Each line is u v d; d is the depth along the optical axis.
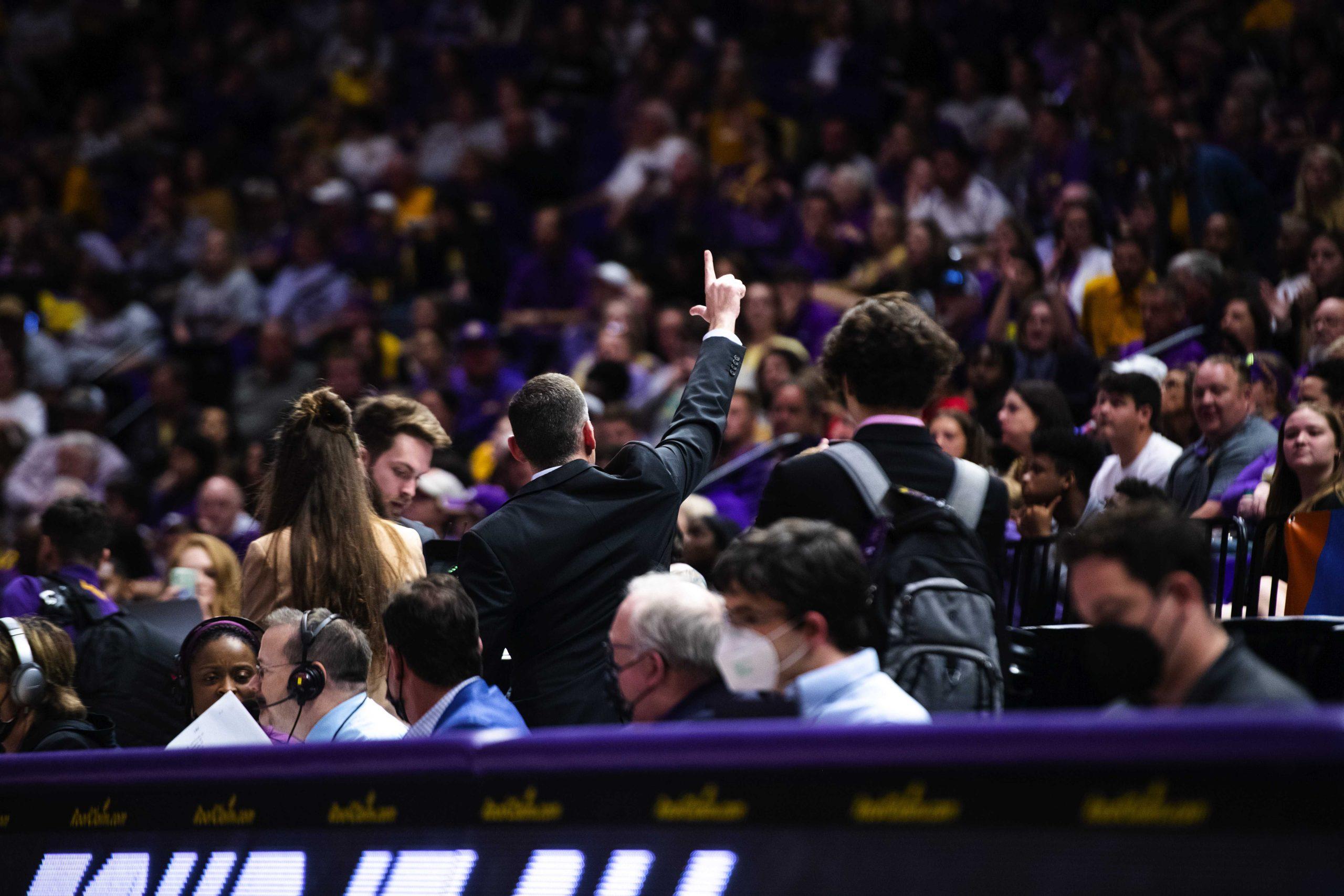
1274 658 11.05
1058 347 23.45
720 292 13.45
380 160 46.47
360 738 11.09
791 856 7.33
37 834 10.48
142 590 20.91
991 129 35.66
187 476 30.28
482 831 8.41
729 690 9.09
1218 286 22.78
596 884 7.87
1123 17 34.97
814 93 42.22
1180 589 7.62
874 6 44.19
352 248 40.81
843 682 8.66
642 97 43.56
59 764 10.36
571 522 11.46
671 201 37.84
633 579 10.97
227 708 10.91
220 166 48.16
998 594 10.00
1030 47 39.91
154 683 15.80
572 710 11.35
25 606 17.22
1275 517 13.46
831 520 10.09
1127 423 17.84
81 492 28.17
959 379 24.42
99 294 40.12
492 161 43.59
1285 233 24.00
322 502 12.46
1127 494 14.11
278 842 9.23
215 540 19.97
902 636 9.57
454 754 8.48
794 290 30.58
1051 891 6.58
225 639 12.35
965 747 6.80
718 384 12.83
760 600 8.77
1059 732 6.55
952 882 6.84
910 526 9.94
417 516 19.97
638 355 31.27
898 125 36.72
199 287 40.75
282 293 40.12
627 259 37.69
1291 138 28.97
